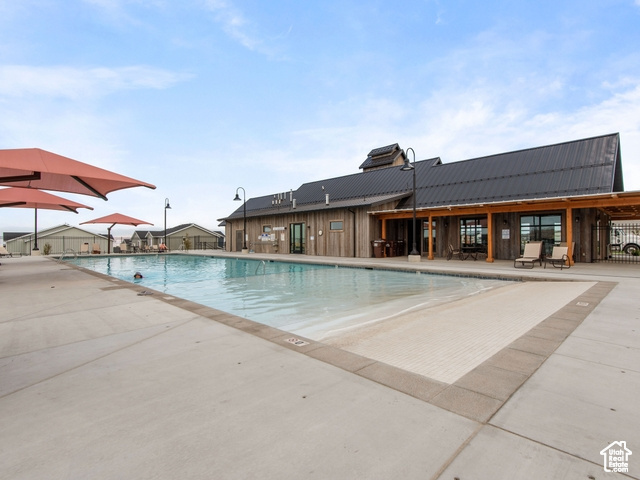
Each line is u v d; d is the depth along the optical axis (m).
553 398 2.29
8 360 3.09
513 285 8.55
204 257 21.66
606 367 2.82
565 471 1.57
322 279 10.85
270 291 8.69
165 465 1.65
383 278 10.87
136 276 11.43
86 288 7.42
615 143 13.98
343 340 3.80
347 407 2.19
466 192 16.47
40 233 31.52
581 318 4.52
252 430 1.94
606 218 17.17
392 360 3.10
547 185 14.16
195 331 3.97
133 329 4.08
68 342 3.60
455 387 2.48
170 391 2.44
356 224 17.94
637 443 1.78
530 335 3.79
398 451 1.73
